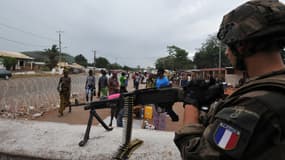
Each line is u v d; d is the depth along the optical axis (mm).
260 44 677
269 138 572
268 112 579
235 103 664
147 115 5672
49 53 77875
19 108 8766
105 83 9758
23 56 65125
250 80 696
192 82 977
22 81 26641
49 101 11062
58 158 1493
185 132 833
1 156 1577
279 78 631
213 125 673
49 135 1788
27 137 1737
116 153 1444
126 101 1415
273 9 661
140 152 1491
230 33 736
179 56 67812
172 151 1515
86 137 1648
